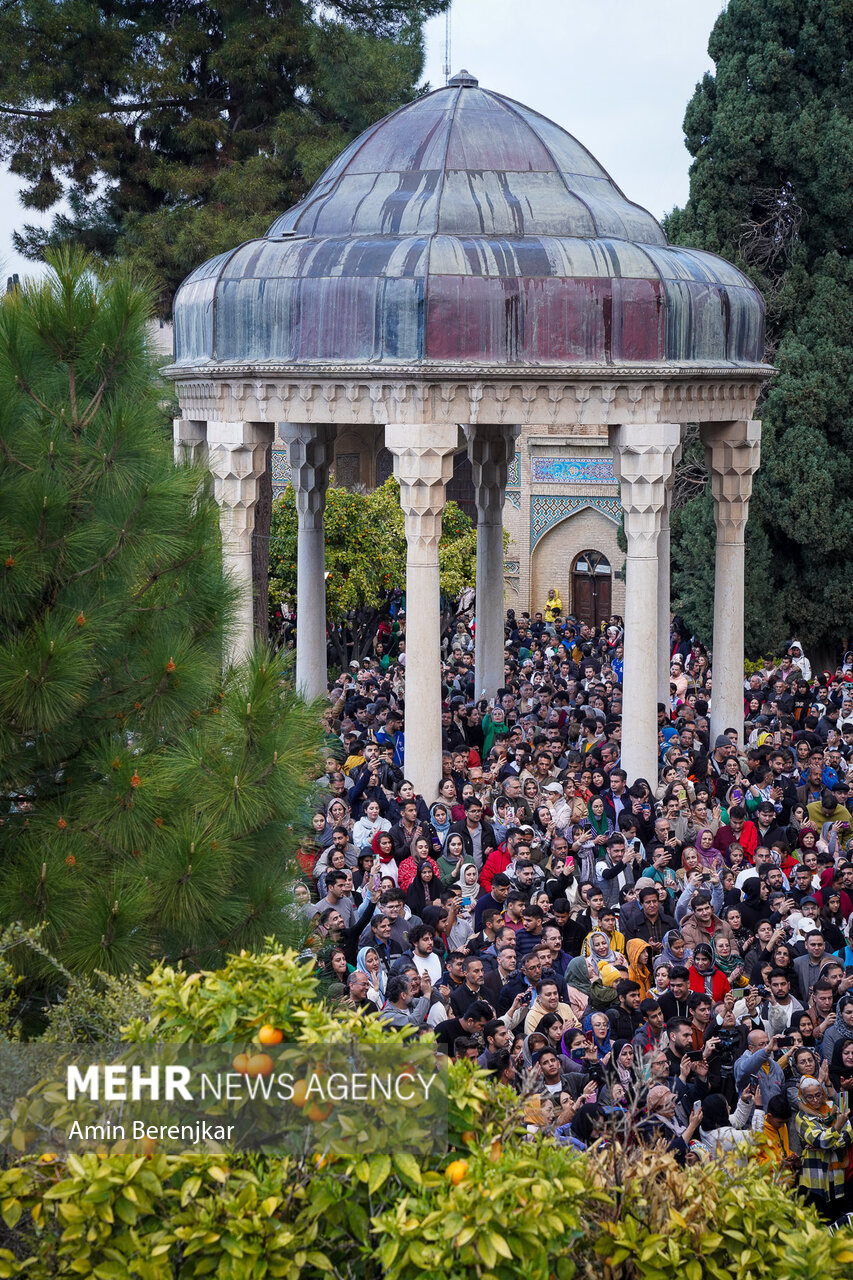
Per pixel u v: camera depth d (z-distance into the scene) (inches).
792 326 1090.1
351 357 621.6
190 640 303.6
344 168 708.7
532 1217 188.2
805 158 1077.1
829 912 466.0
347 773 636.7
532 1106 221.8
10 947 250.1
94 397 297.0
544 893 450.9
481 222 655.1
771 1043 351.3
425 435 612.7
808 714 783.7
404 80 1029.8
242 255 668.7
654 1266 204.4
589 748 676.1
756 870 491.5
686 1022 347.9
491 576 839.7
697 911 434.3
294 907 328.2
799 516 1047.6
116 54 1025.5
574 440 1493.6
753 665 1069.1
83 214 1083.9
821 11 1074.7
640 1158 222.7
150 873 276.5
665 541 801.6
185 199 1051.9
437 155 677.9
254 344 649.0
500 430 820.0
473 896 501.7
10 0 1033.5
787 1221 214.5
